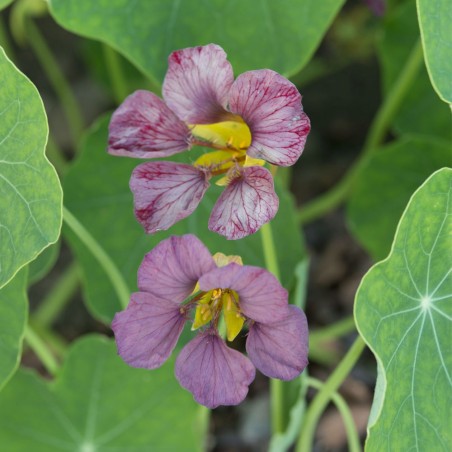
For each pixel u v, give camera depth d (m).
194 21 0.54
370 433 0.47
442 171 0.48
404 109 0.68
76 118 0.80
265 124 0.46
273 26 0.54
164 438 0.58
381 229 0.66
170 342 0.47
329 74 0.92
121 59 0.78
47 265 0.55
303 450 0.55
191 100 0.47
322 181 0.86
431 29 0.49
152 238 0.58
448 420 0.50
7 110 0.48
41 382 0.57
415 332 0.49
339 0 0.54
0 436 0.57
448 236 0.49
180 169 0.47
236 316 0.47
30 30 0.76
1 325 0.52
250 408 0.70
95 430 0.58
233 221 0.46
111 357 0.57
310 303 0.78
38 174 0.48
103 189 0.59
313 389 0.71
